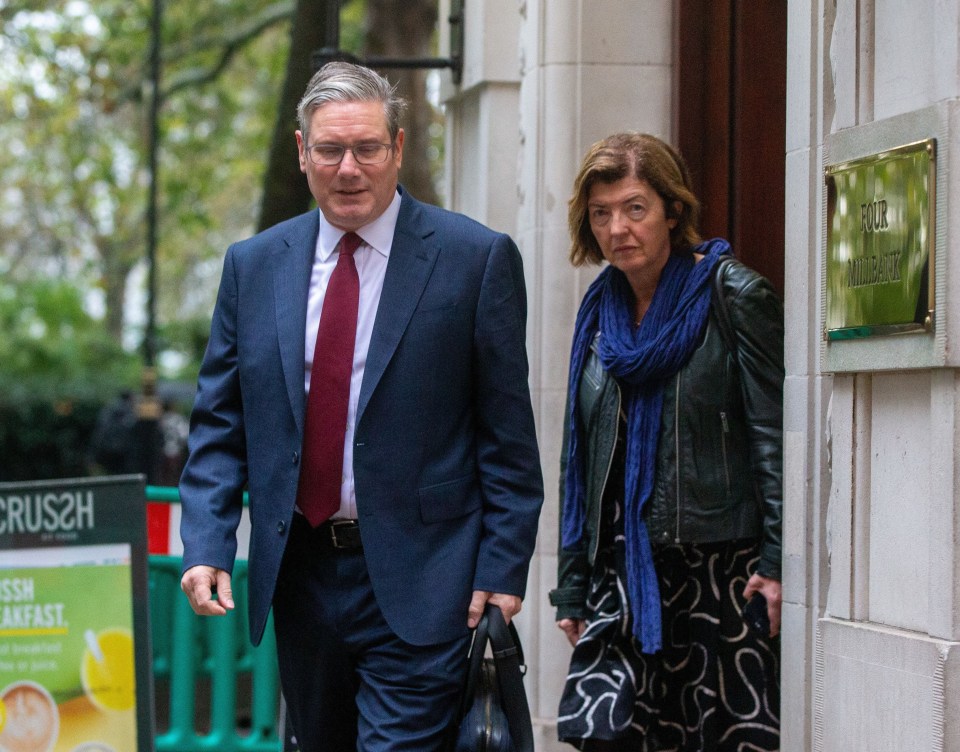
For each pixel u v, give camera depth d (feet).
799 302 22.15
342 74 20.59
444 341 20.58
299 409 20.52
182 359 204.54
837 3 21.27
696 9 30.17
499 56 34.78
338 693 21.54
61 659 20.44
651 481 22.48
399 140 20.99
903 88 19.69
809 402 21.83
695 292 22.48
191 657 35.78
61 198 159.74
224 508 21.13
